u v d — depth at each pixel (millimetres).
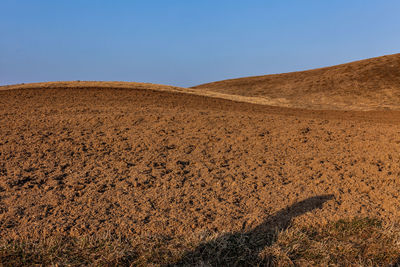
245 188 4301
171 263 2775
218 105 15945
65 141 6250
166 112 9906
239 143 6484
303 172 4887
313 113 16281
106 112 9758
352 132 7625
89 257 2826
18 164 4984
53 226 3270
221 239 3062
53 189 4137
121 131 7184
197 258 2832
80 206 3709
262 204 3852
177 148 6086
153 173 4762
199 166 5129
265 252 2904
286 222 3459
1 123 7715
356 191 4215
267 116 10055
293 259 2855
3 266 2684
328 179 4582
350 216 3557
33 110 10133
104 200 3877
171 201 3902
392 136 7094
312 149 6117
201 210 3697
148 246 2998
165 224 3387
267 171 4930
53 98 13852
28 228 3240
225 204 3844
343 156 5617
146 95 16781
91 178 4520
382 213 3635
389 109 19500
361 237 3168
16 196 3908
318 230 3311
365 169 4957
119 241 3053
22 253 2850
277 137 7000
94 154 5586
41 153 5508
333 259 2842
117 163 5152
